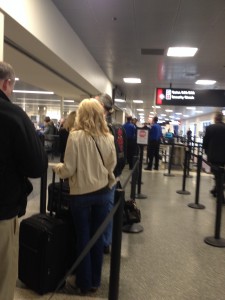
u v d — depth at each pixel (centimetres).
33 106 2266
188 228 383
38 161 138
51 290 219
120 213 171
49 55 461
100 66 849
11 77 141
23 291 219
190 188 629
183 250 314
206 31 521
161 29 521
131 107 2173
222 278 260
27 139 133
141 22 491
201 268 276
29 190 151
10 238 139
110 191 221
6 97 138
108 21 494
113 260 175
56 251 218
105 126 220
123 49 661
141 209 457
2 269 138
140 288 236
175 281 250
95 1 419
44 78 695
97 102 220
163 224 393
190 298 227
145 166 937
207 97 934
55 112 2583
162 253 304
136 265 275
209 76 925
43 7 388
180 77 960
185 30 520
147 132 629
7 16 298
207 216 438
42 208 281
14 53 458
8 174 133
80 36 579
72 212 212
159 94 953
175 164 900
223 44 594
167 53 679
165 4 418
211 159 534
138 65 818
